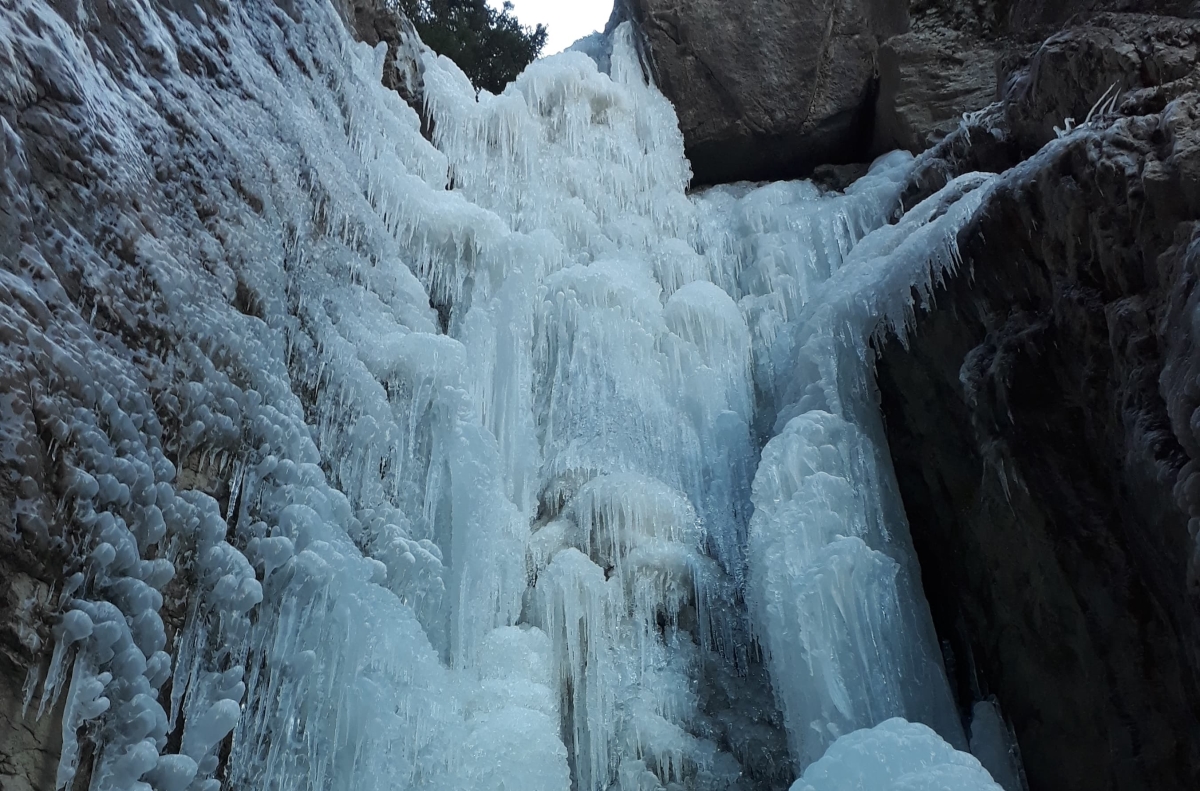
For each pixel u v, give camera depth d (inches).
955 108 339.0
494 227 266.7
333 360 195.3
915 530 240.5
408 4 471.8
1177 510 154.3
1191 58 197.5
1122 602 180.5
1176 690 171.5
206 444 150.2
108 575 121.6
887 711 204.4
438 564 201.3
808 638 208.1
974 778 156.6
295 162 208.5
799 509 225.6
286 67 226.4
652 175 355.6
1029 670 203.5
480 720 187.8
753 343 303.7
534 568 235.5
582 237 317.7
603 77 358.6
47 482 115.5
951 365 226.7
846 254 305.9
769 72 369.1
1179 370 150.1
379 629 167.0
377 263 233.0
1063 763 193.0
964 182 247.0
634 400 276.5
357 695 160.7
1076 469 191.3
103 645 116.6
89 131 141.8
